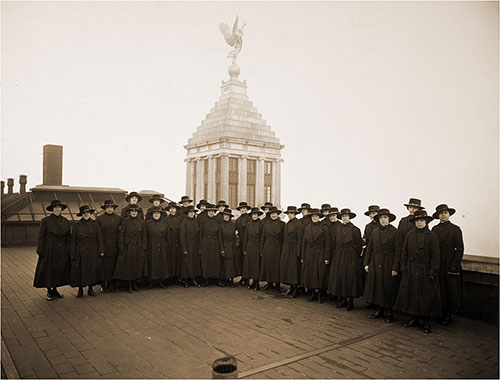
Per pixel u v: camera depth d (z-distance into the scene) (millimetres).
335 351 4594
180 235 8461
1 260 11414
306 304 7172
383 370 4031
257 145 20359
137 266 8008
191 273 8609
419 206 6453
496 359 4391
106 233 7930
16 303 6812
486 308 6062
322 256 7367
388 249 6160
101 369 3951
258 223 8789
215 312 6363
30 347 4586
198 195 20641
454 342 5004
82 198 16734
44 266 6984
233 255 8953
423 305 5438
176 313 6246
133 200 8328
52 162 15734
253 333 5254
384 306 5984
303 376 3840
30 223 15164
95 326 5457
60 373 3838
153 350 4527
